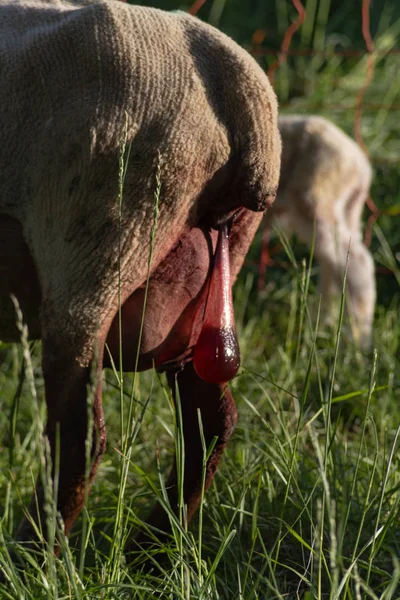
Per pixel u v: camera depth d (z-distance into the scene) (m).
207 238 6.80
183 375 7.32
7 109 6.59
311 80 19.53
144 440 9.73
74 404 6.55
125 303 6.71
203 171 6.44
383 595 5.65
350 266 13.12
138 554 7.23
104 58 6.38
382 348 11.50
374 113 18.70
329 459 7.54
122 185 6.15
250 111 6.45
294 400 9.83
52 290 6.58
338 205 13.97
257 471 8.17
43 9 6.91
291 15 21.50
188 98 6.34
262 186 6.52
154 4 21.91
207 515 7.93
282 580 7.15
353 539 7.25
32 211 6.64
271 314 13.29
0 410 10.27
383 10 21.70
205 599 6.03
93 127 6.30
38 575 6.27
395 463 8.13
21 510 8.19
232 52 6.53
